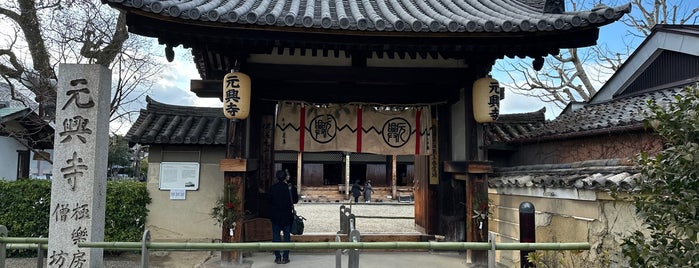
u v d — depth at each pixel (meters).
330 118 8.09
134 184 8.99
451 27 5.45
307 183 32.12
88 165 4.98
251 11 5.32
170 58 6.07
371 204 27.12
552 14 5.71
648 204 2.91
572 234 5.54
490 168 6.90
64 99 5.04
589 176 5.35
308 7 6.30
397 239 8.28
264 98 7.86
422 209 9.08
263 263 7.03
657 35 9.33
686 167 2.67
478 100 6.75
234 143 6.68
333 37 5.74
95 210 5.01
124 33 13.04
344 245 3.83
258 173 8.13
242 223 6.69
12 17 12.09
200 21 5.19
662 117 2.90
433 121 8.30
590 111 9.10
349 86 7.89
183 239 8.89
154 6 4.85
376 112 8.16
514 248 3.79
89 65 5.06
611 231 4.82
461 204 7.73
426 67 7.45
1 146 13.84
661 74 9.38
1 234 4.66
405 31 5.50
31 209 8.51
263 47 6.07
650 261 2.88
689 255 2.66
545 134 8.36
